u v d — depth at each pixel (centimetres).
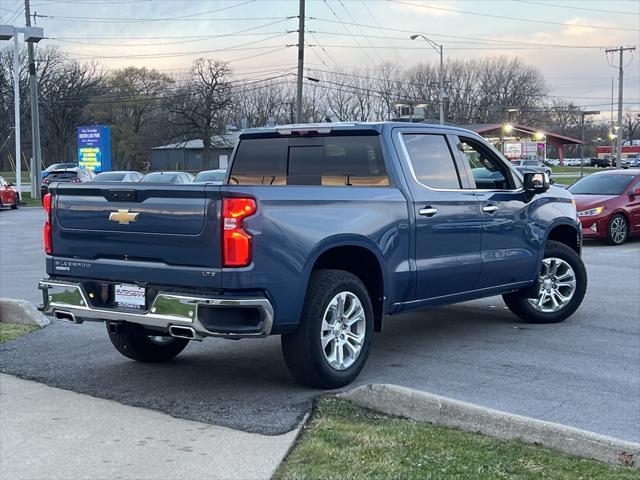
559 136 7762
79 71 8462
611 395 560
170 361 655
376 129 640
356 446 437
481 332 776
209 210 499
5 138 8256
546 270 811
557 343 725
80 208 560
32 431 474
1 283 1124
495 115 9200
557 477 391
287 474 401
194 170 9088
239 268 496
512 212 741
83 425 485
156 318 512
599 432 483
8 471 413
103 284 554
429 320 838
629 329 788
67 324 800
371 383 574
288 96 8456
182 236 509
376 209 595
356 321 577
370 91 7631
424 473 396
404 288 625
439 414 479
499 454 424
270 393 554
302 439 454
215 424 483
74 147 8606
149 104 8238
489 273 714
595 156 12394
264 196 510
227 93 7844
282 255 515
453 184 686
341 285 558
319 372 548
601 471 400
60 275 581
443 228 658
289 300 520
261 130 707
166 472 409
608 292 1016
